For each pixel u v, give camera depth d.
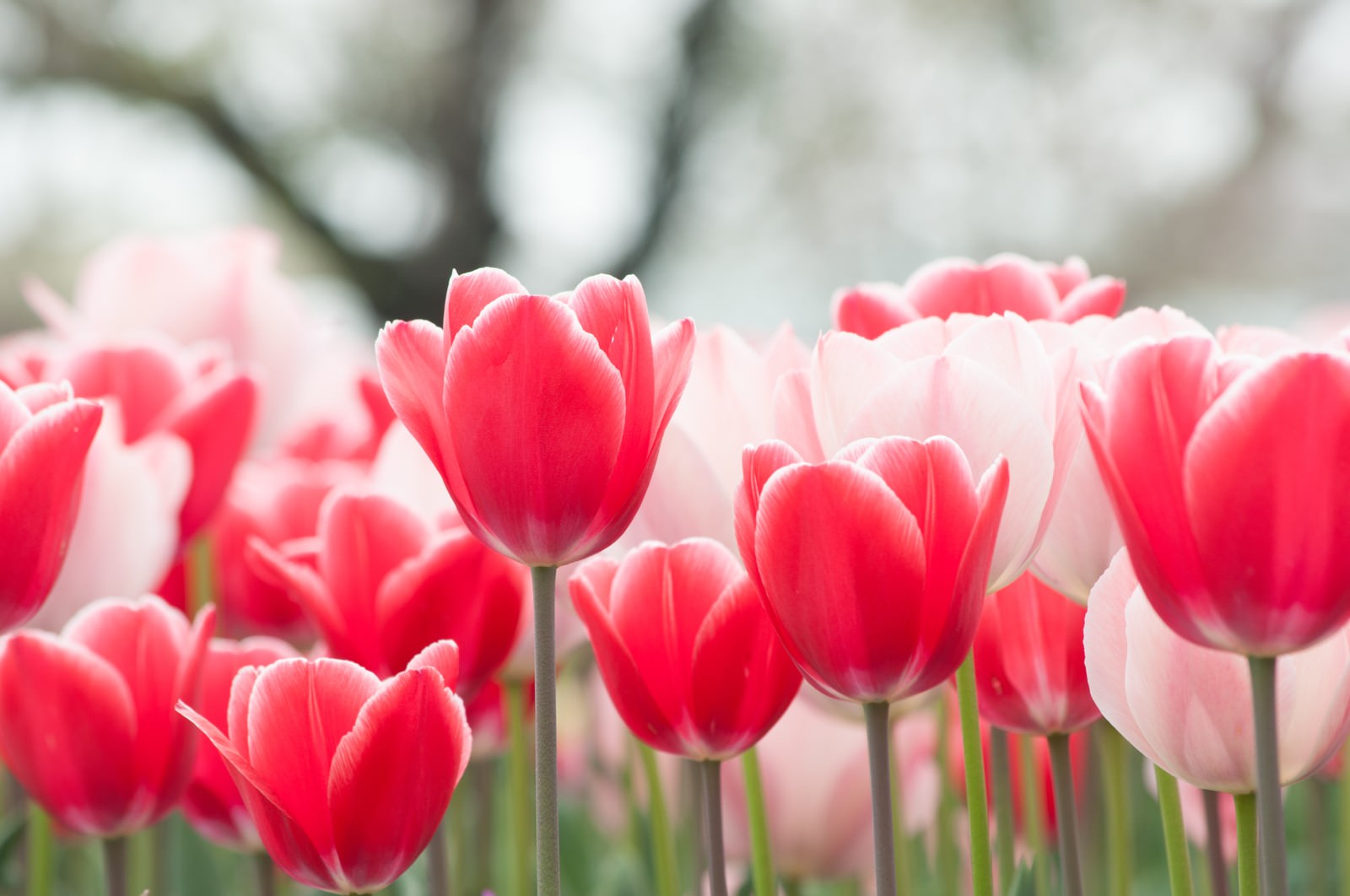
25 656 0.96
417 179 11.30
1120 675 0.90
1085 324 0.98
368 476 1.24
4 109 10.12
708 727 0.94
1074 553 0.93
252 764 0.90
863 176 11.69
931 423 0.90
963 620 0.88
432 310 10.99
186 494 1.10
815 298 10.20
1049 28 11.30
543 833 0.89
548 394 0.88
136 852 1.18
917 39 11.56
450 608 0.99
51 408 0.93
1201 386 0.85
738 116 11.55
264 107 10.80
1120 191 11.65
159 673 0.98
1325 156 11.31
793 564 0.88
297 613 1.23
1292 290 11.72
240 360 1.44
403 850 0.91
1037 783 1.12
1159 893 1.50
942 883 1.16
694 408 0.97
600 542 0.90
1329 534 0.84
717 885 0.95
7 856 1.11
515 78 11.05
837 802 1.12
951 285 1.01
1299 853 1.65
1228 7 11.17
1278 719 0.88
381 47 10.95
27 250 11.24
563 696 1.86
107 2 10.25
